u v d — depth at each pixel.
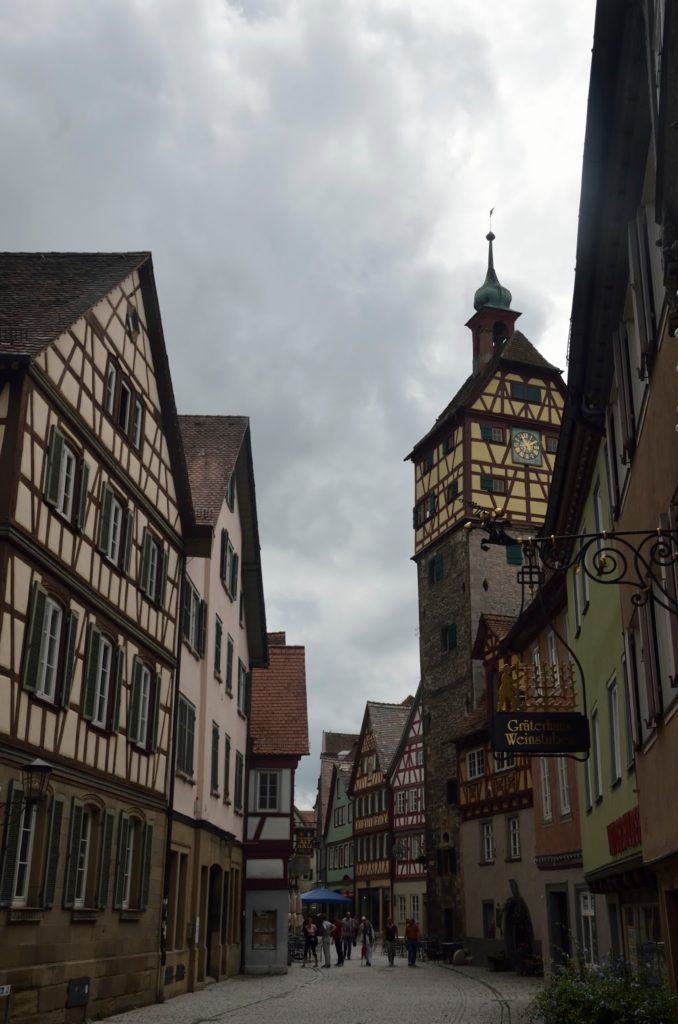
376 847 58.28
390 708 62.78
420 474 46.47
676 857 9.57
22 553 12.92
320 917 46.25
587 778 17.70
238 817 28.83
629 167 9.52
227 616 26.92
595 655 16.16
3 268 18.00
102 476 16.30
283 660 34.72
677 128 5.71
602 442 14.73
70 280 17.11
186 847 21.56
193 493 24.59
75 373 14.98
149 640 18.83
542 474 42.50
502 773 32.81
